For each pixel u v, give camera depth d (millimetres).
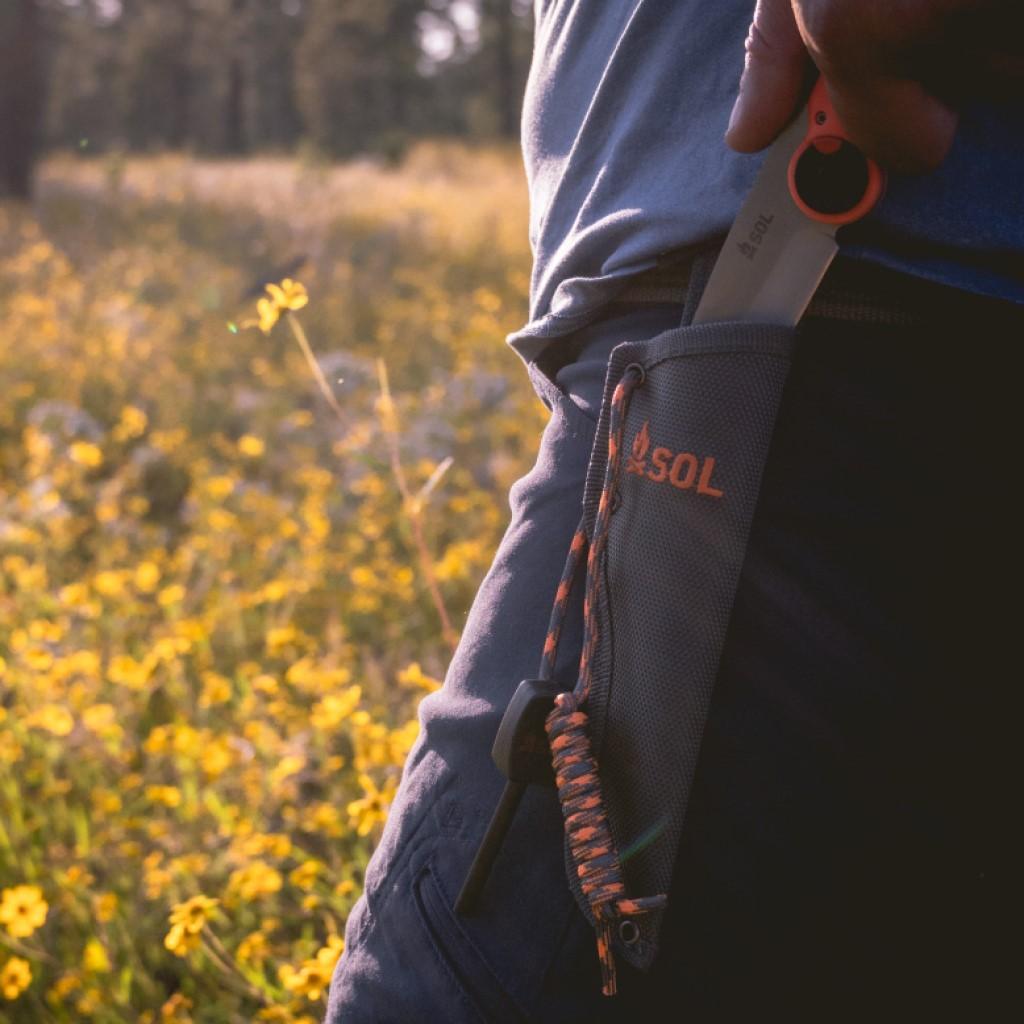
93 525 5133
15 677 3365
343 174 19984
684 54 1034
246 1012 2307
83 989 2301
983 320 920
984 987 962
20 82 15258
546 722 965
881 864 932
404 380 7207
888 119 835
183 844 2686
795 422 936
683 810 926
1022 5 776
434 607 3941
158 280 9570
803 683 929
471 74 65625
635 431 968
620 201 1052
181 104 62406
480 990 980
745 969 938
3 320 8086
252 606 3941
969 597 934
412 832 1059
